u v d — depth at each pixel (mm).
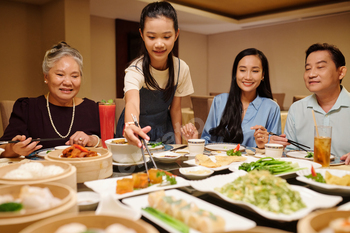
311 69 2105
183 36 9781
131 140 1302
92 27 7469
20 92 6117
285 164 1382
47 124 2096
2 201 715
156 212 794
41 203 684
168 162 1533
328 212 646
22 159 1569
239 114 2486
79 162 1129
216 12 8250
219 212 810
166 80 2207
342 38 7594
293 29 8508
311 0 7262
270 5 7707
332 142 2213
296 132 2375
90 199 949
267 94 2590
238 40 9766
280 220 773
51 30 5953
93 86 7605
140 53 2100
